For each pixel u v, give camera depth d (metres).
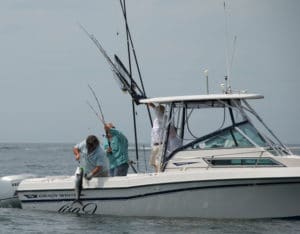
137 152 43.97
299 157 39.28
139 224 38.19
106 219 39.78
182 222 38.50
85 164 41.50
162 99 41.16
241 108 40.44
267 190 38.56
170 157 40.72
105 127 43.06
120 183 40.28
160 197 39.56
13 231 37.12
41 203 42.41
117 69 43.41
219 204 38.91
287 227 37.06
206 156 40.16
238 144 40.00
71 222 39.16
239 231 36.06
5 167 112.62
